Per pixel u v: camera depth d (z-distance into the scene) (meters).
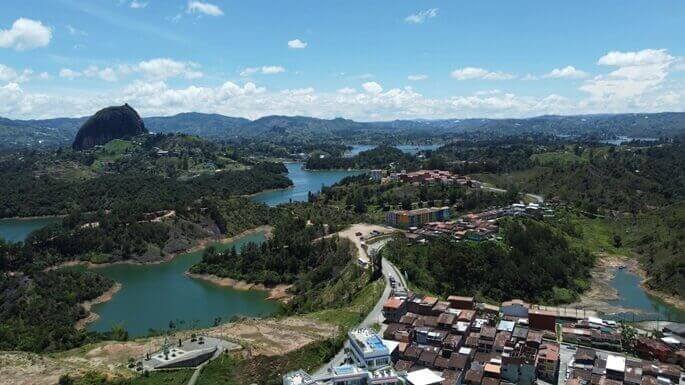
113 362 140.38
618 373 136.25
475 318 169.50
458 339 150.25
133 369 135.00
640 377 133.25
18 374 132.75
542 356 140.88
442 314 165.00
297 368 140.25
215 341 151.00
